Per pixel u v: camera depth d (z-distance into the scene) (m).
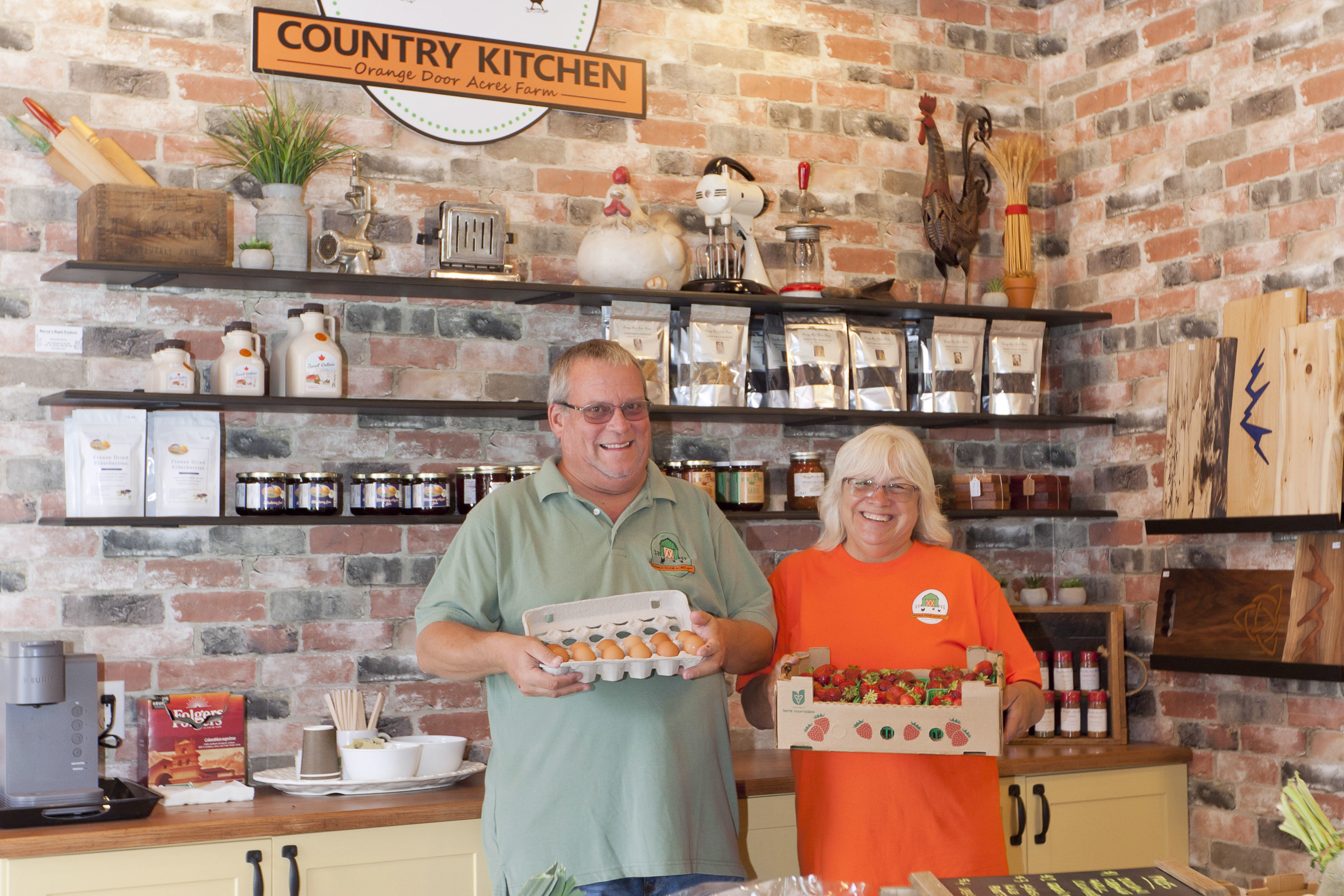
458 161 3.17
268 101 2.98
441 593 2.09
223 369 2.78
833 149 3.58
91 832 2.30
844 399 3.35
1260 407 3.01
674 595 2.05
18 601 2.73
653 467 2.28
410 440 3.09
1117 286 3.56
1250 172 3.18
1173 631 3.26
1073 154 3.71
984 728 2.03
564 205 3.27
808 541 3.49
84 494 2.67
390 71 3.10
